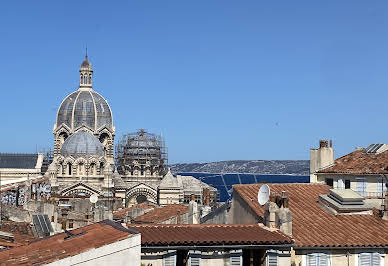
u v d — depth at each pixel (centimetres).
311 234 4066
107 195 17312
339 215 4478
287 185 5056
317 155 7138
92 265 2942
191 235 3603
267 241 3566
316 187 5088
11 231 5916
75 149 18600
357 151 7244
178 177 19575
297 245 3869
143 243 3356
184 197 18825
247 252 3638
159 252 3412
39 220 7088
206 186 19188
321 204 4709
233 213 4841
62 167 18450
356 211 4550
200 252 3475
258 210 4322
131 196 18988
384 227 4316
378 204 5459
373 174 6278
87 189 17512
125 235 3086
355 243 3988
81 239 3341
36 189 11031
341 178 6606
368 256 4025
